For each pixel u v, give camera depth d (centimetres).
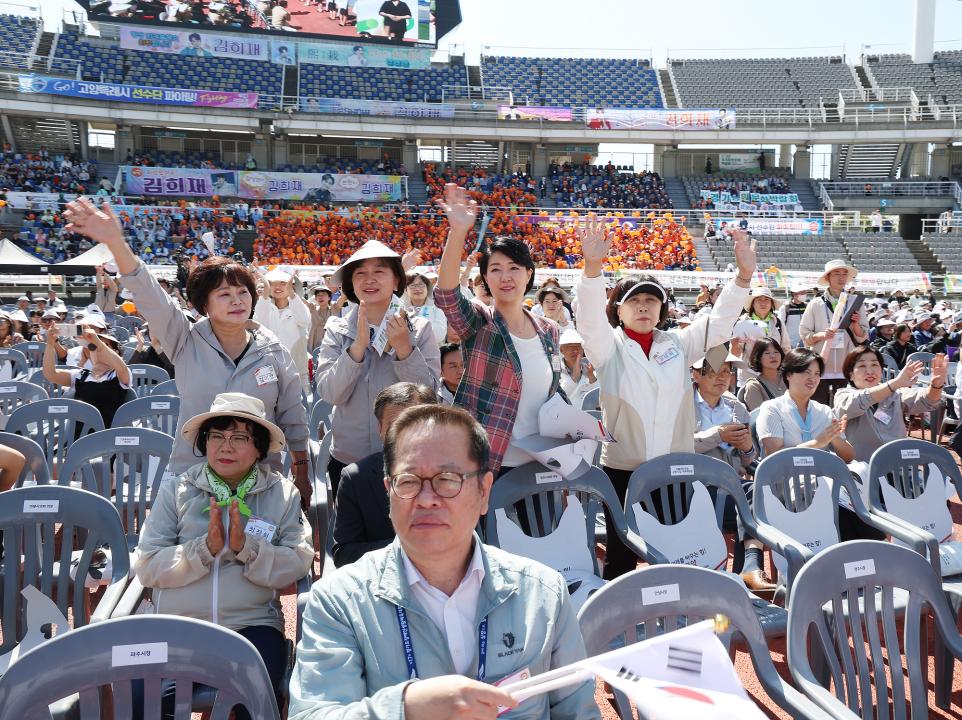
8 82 2986
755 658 253
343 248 2958
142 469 450
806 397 523
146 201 2934
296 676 187
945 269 3023
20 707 194
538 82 4050
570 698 197
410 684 160
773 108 3625
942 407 837
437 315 701
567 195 3491
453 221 359
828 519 422
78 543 453
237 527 294
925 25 4038
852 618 270
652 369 414
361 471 337
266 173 3152
